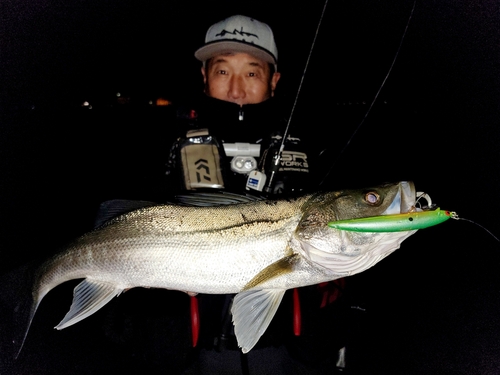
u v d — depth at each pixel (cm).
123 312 62
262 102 76
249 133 73
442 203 156
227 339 60
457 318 99
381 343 93
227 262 54
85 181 206
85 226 160
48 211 171
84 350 91
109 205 59
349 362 80
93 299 56
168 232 55
